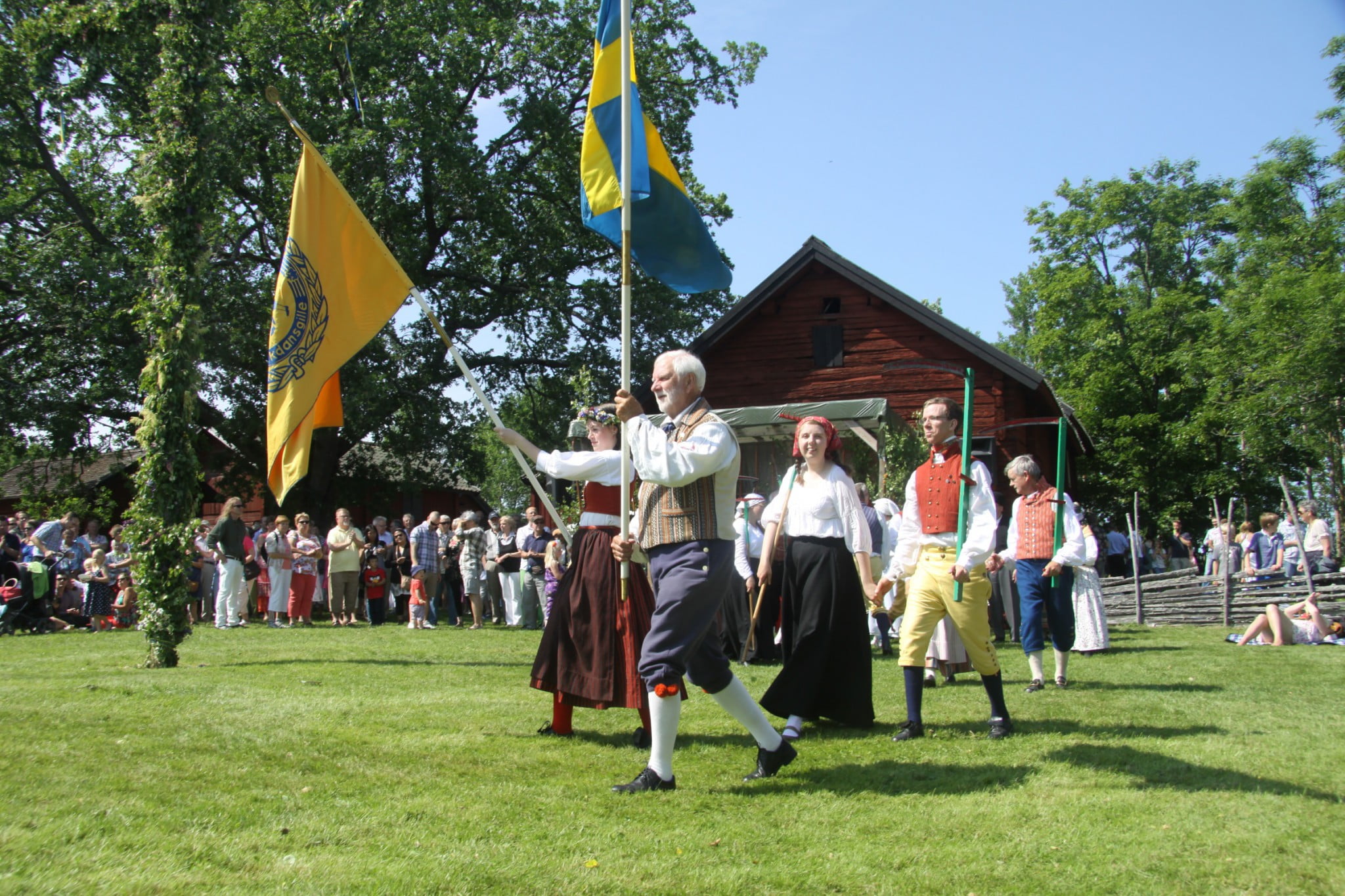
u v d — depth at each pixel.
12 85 20.12
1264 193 31.30
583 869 3.02
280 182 20.34
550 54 24.98
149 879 2.82
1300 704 6.25
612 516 5.05
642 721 4.85
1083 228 40.88
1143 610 15.56
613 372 26.28
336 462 24.27
